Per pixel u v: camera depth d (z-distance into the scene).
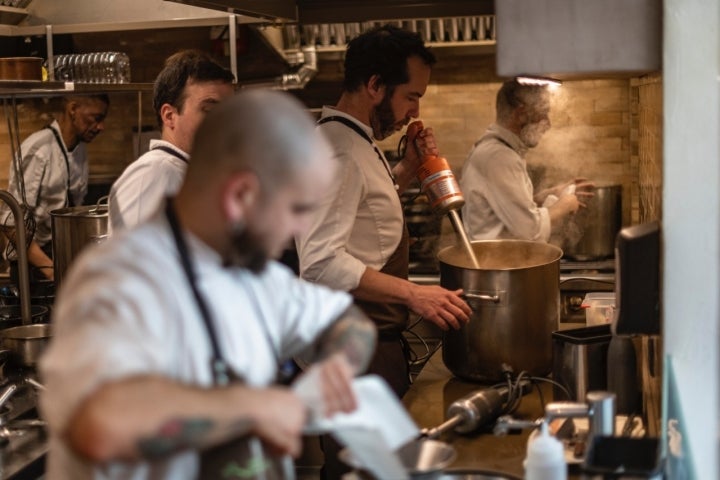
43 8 4.40
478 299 2.63
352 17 4.21
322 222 2.76
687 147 1.86
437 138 5.19
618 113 4.75
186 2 2.95
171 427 1.24
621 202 4.74
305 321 1.66
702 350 1.85
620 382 2.30
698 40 1.83
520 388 2.47
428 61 2.92
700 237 1.86
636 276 1.90
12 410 2.65
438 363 2.98
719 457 1.59
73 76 4.20
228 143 1.38
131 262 1.40
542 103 3.83
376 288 2.73
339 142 2.81
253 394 1.32
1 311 3.55
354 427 1.46
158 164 2.84
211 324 1.44
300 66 4.86
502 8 1.88
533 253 3.01
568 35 1.87
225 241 1.46
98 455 1.22
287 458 1.55
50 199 4.70
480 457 2.16
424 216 4.77
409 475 1.72
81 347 1.28
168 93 2.89
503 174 3.88
